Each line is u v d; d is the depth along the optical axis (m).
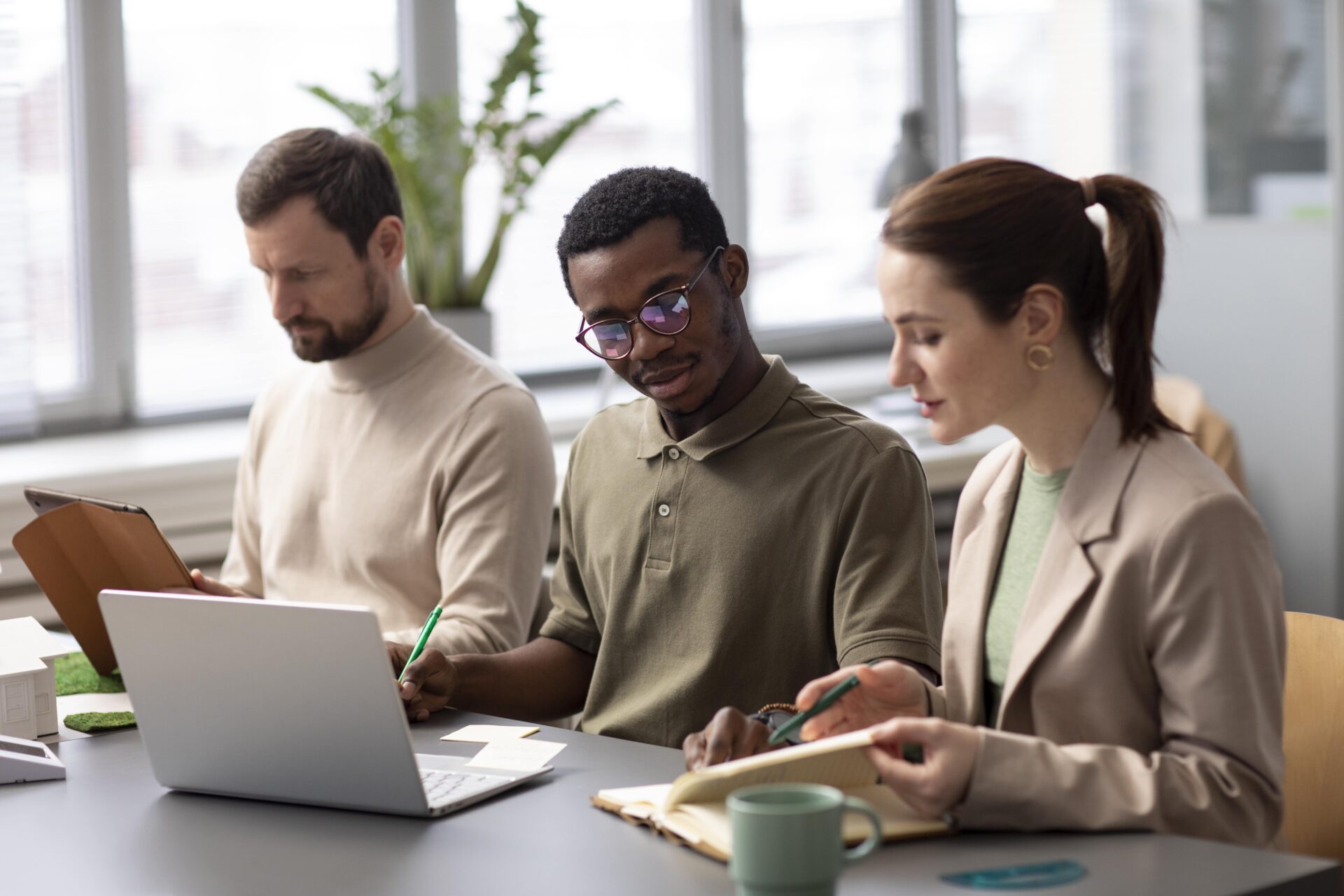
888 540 1.70
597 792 1.40
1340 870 1.14
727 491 1.78
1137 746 1.29
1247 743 1.22
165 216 3.37
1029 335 1.30
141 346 3.38
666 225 1.71
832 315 4.48
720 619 1.75
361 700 1.31
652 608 1.81
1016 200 1.29
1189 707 1.23
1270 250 3.84
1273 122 3.86
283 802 1.41
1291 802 1.64
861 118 4.46
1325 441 3.77
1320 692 1.63
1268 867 1.13
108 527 1.84
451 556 2.11
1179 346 4.07
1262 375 3.90
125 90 3.29
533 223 3.91
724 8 4.17
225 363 3.49
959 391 1.30
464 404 2.18
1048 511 1.38
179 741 1.43
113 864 1.26
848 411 1.80
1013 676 1.33
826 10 4.37
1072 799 1.19
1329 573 3.79
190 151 3.38
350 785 1.35
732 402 1.80
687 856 1.22
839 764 1.27
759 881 1.00
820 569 1.72
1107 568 1.29
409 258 3.32
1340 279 3.70
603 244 1.71
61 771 1.52
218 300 3.46
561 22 3.90
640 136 4.08
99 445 3.14
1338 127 3.65
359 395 2.26
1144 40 4.25
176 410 3.43
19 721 1.65
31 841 1.33
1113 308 1.32
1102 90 4.41
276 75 3.47
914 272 1.29
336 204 2.15
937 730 1.20
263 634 1.34
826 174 4.42
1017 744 1.21
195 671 1.39
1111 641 1.28
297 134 2.20
